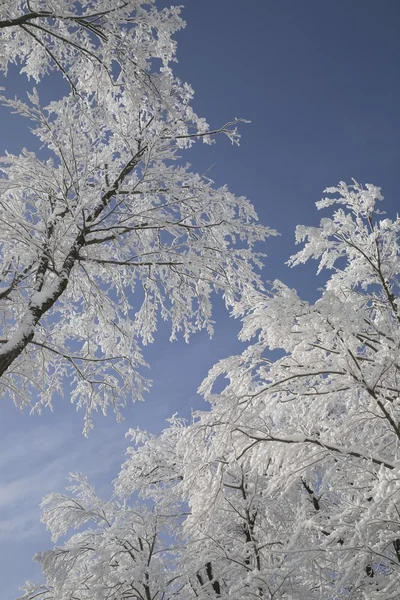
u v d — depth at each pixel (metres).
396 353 6.31
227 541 8.23
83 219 6.71
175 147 7.37
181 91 7.34
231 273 7.92
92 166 6.85
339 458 6.43
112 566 8.84
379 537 5.46
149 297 8.22
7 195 7.41
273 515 8.44
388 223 8.15
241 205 7.77
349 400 6.96
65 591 8.59
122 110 7.76
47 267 6.49
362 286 8.24
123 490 10.72
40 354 8.32
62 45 7.39
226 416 7.23
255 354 7.25
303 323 6.43
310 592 7.22
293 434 6.98
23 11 7.33
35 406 8.63
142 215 7.15
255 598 7.15
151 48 6.88
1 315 8.06
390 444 6.77
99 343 8.59
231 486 8.52
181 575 8.50
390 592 5.38
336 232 8.09
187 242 7.48
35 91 6.18
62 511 9.87
